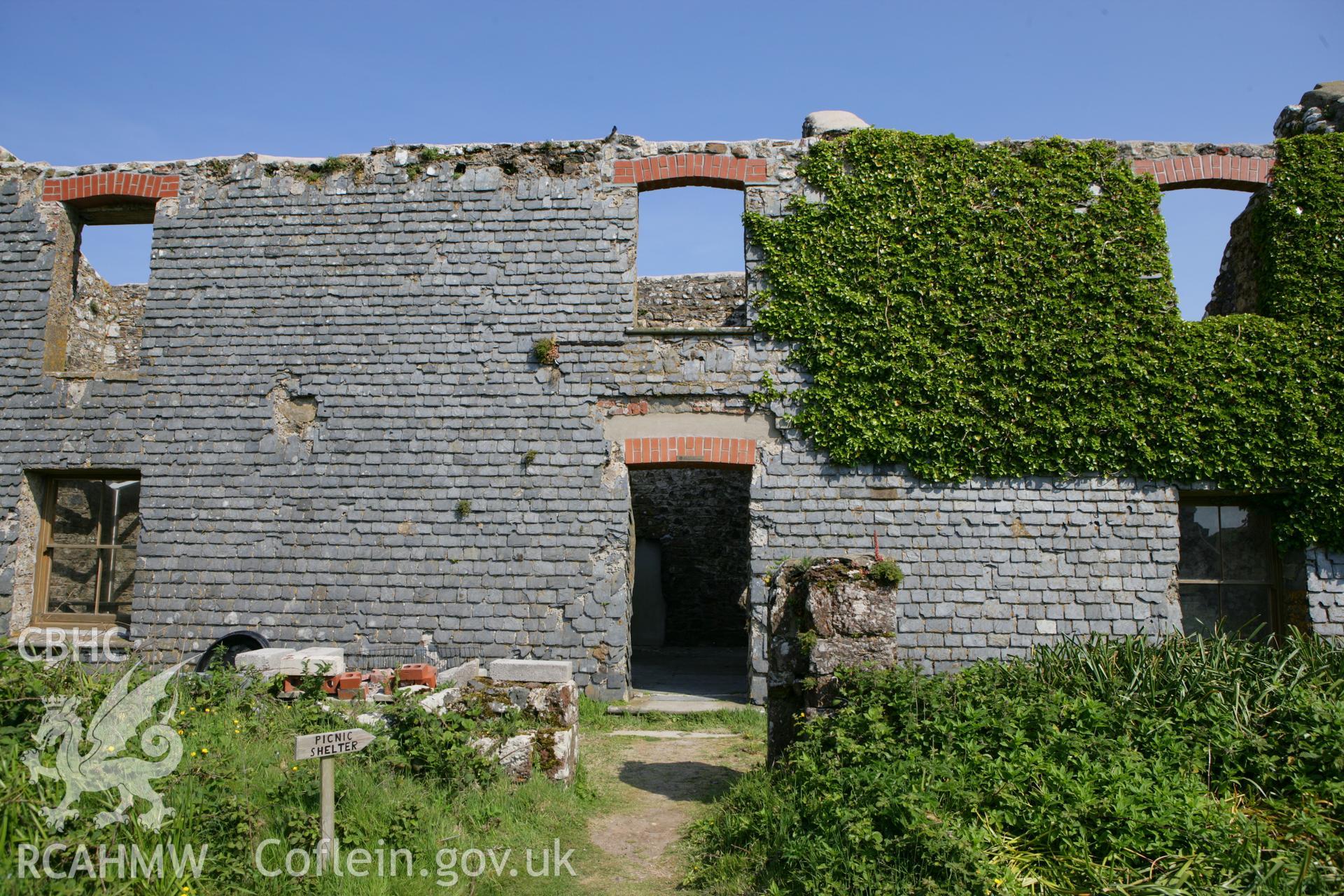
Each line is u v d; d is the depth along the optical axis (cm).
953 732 530
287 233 1050
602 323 1016
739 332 1009
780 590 667
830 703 598
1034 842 454
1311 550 962
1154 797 466
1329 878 419
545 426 1004
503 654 970
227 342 1035
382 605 982
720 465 1002
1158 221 999
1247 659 677
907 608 961
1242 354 973
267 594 991
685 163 1034
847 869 439
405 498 999
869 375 990
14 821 411
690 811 629
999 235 1002
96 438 1030
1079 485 973
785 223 1016
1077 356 976
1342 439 955
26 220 1079
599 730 882
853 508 980
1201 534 1010
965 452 977
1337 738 518
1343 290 982
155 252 1054
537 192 1041
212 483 1012
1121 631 949
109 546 1058
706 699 1009
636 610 1672
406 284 1034
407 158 1054
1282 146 1020
